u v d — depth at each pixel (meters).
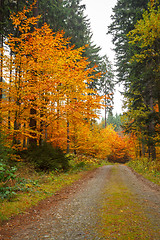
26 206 5.46
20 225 4.27
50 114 10.57
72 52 10.98
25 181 7.55
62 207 5.72
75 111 10.22
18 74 9.40
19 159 10.06
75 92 11.06
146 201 6.34
